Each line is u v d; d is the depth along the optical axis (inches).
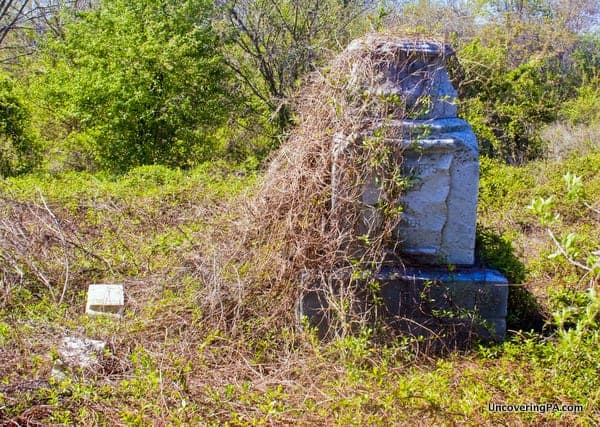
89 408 123.3
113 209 259.4
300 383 135.0
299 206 166.1
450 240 163.2
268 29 503.8
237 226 189.2
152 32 414.6
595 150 394.6
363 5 516.7
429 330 152.9
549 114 476.7
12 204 236.4
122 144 429.7
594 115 518.3
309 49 479.5
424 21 520.4
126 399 127.0
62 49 443.2
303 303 157.8
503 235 216.8
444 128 159.5
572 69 666.8
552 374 133.4
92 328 152.9
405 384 125.3
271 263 168.4
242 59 506.9
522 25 609.0
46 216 235.1
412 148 157.5
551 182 298.7
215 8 469.1
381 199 159.2
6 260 189.9
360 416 117.9
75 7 625.3
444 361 149.5
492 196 281.9
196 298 165.2
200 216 247.1
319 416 122.0
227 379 137.7
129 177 325.1
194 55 432.5
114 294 175.0
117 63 413.1
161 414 120.3
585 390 128.0
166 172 327.6
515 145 412.8
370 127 158.9
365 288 156.6
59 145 485.1
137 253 213.8
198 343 149.3
